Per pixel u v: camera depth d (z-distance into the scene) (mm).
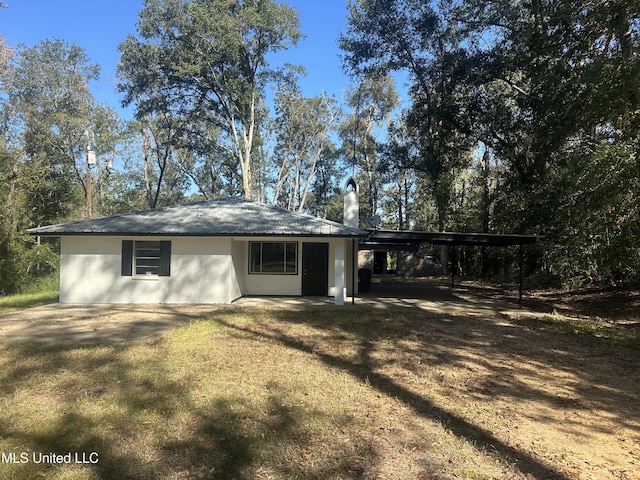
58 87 32781
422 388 5883
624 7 12531
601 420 4934
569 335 9773
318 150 45531
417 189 42594
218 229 13648
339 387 5781
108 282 13906
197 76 31969
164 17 29234
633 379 6562
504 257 24656
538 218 17703
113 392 5301
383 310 12703
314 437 4250
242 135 37000
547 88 16406
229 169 40406
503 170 29109
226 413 4727
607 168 10477
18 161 24609
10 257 21234
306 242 16094
